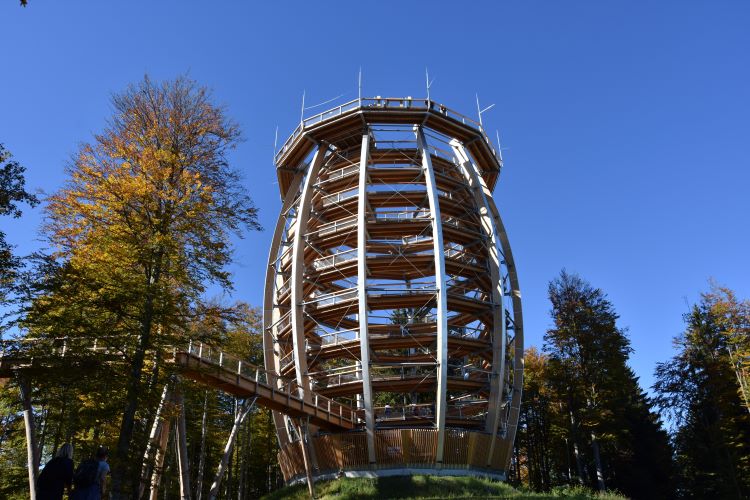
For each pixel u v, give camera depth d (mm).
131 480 19625
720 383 47000
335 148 46812
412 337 38438
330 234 41875
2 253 17719
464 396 41781
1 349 18906
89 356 19344
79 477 10320
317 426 38312
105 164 22859
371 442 36000
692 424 49875
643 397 57875
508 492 32344
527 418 59250
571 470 53562
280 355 42969
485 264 44031
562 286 53406
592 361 49344
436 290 37812
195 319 21766
